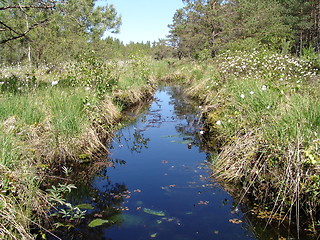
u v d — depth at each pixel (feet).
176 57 128.88
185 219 10.55
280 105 14.75
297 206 10.09
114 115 23.84
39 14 21.02
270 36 63.31
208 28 71.61
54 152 14.57
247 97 18.22
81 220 10.45
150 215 10.82
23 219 9.23
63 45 37.70
